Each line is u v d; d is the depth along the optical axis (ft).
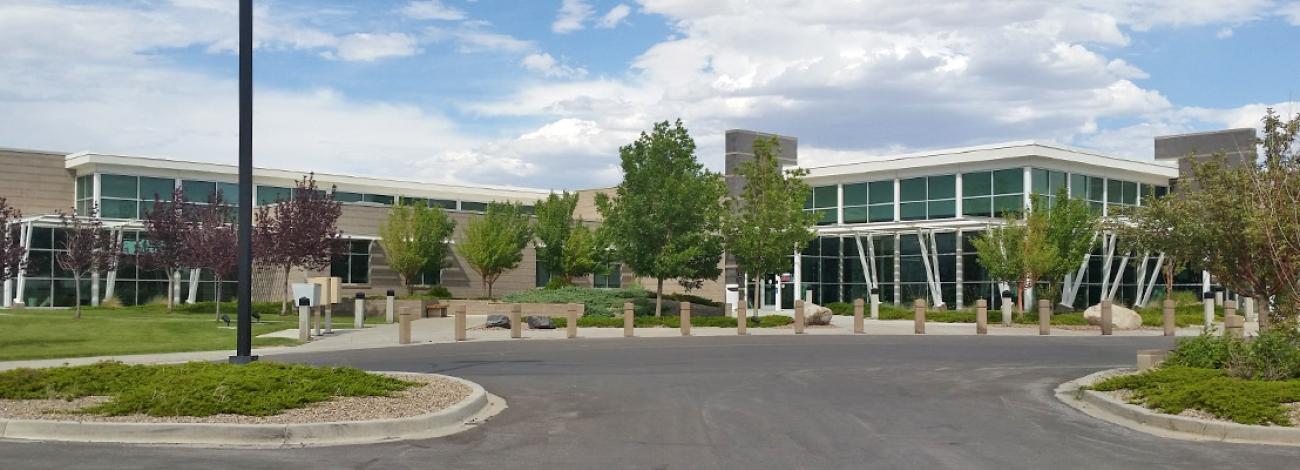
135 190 156.04
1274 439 35.14
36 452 32.12
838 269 158.71
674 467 30.55
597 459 31.81
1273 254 52.90
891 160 153.07
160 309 131.85
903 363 64.85
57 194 156.56
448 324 114.93
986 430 37.37
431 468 30.32
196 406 37.63
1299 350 47.24
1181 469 30.40
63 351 76.02
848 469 30.22
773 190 117.08
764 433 36.63
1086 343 85.15
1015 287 125.29
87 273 140.87
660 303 118.01
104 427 35.09
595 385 51.98
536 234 166.09
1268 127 56.13
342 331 101.96
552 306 124.57
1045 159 141.90
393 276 154.81
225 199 166.50
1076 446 34.14
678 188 114.32
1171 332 99.76
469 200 199.31
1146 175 156.76
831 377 56.03
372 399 41.63
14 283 137.39
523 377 56.08
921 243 139.64
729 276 164.04
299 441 34.73
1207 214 67.05
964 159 144.66
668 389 50.24
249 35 50.78
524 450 33.30
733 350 76.13
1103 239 134.00
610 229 119.24
